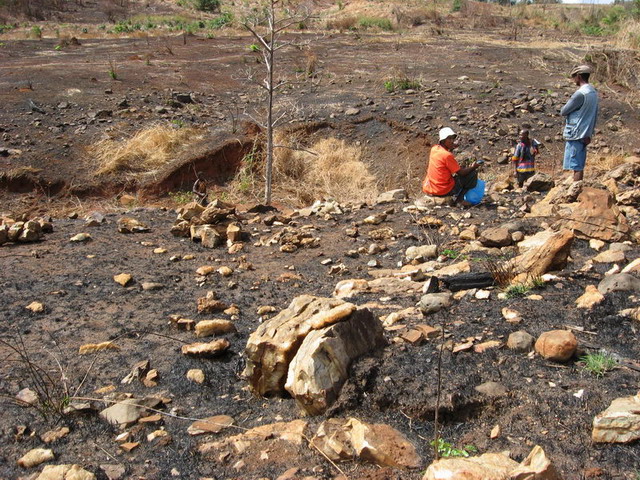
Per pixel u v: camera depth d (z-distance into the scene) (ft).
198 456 8.46
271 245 19.86
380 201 25.17
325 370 9.18
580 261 15.52
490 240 17.78
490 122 41.68
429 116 42.24
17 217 24.53
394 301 13.74
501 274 13.98
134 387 10.59
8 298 15.01
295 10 34.99
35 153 35.96
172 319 13.19
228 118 42.19
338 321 9.86
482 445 8.04
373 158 39.45
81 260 18.12
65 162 35.68
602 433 7.70
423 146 39.45
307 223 22.35
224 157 37.45
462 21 102.78
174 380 10.78
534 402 8.72
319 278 16.61
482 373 9.52
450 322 11.79
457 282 13.98
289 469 7.88
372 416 8.85
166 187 35.12
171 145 37.60
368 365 9.53
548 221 19.45
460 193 23.30
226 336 12.60
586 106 23.79
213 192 35.35
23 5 113.39
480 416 8.71
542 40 78.33
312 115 43.06
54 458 8.55
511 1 133.90
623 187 24.00
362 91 48.67
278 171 37.01
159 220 23.08
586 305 11.99
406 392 9.07
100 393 10.38
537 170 35.91
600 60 53.52
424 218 21.08
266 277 16.69
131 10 125.59
